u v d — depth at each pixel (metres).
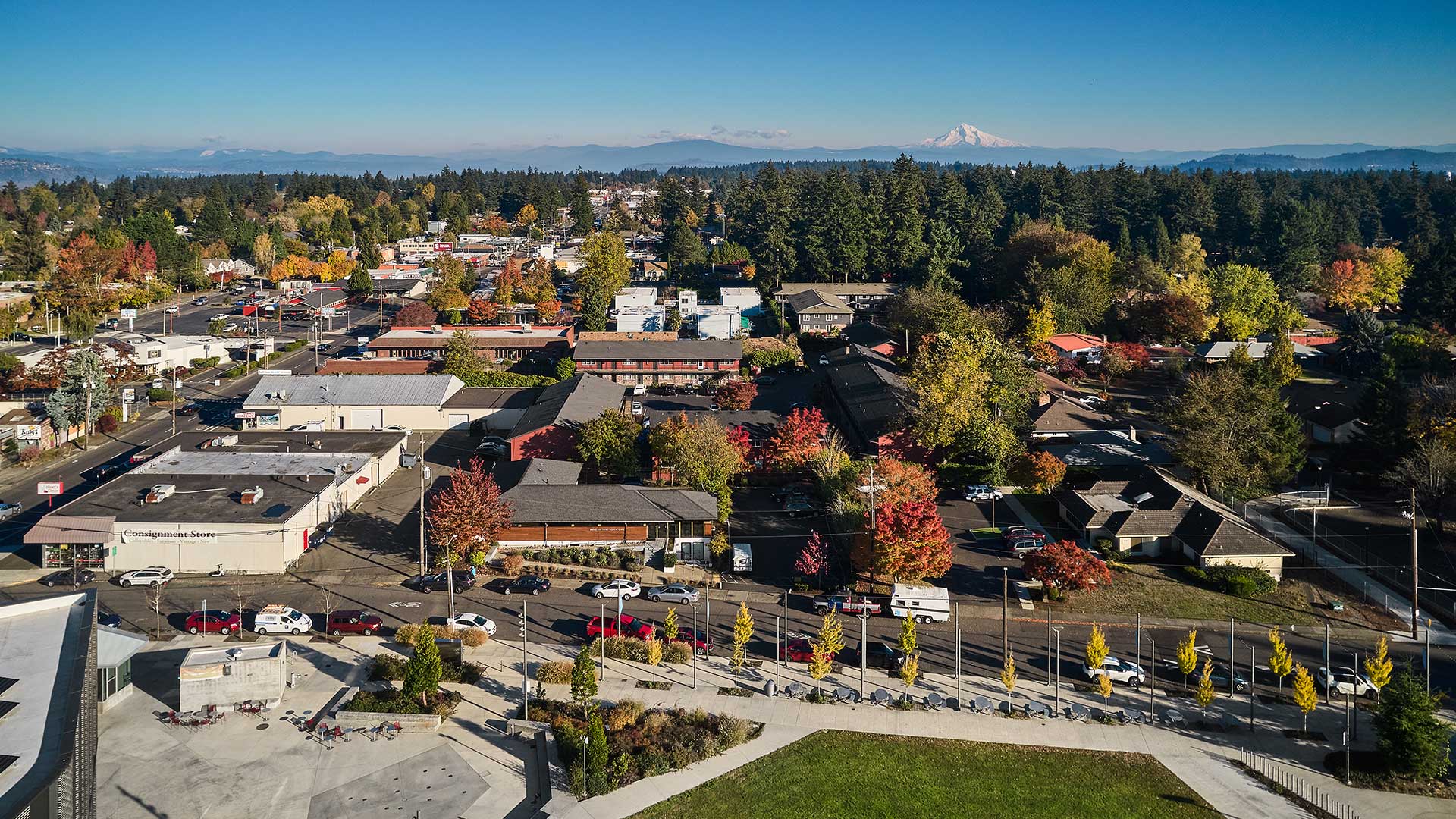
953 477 89.94
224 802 42.66
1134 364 133.12
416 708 50.00
